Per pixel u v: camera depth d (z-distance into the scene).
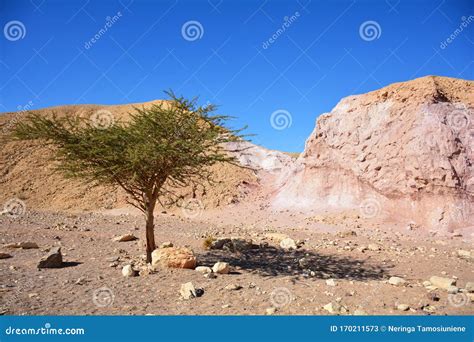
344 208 23.09
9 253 11.85
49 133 11.15
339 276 9.95
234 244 13.51
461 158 19.97
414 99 23.23
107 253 12.31
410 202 20.59
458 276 9.95
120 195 31.39
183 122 11.31
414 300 7.71
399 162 21.67
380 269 10.76
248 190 30.94
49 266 10.15
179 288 8.44
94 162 11.52
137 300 7.58
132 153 10.27
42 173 35.72
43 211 27.05
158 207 28.36
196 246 14.08
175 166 11.38
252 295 8.03
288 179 29.64
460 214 18.69
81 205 30.45
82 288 8.27
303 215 23.36
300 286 8.80
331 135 26.22
